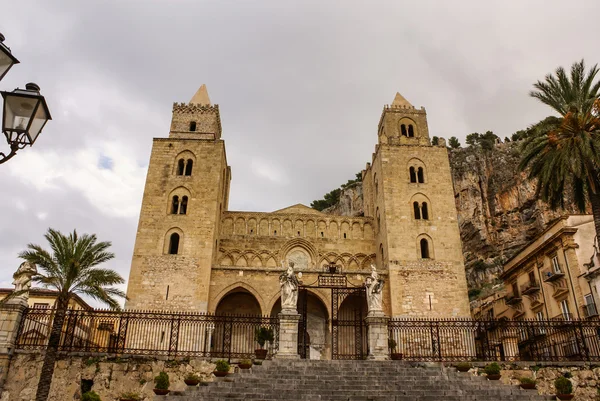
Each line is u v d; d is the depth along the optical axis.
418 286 47.00
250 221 56.09
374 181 57.75
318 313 48.44
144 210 47.66
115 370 25.59
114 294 27.72
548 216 91.94
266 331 32.66
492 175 110.50
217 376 24.38
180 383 25.48
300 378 22.78
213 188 49.19
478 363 26.52
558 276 41.25
